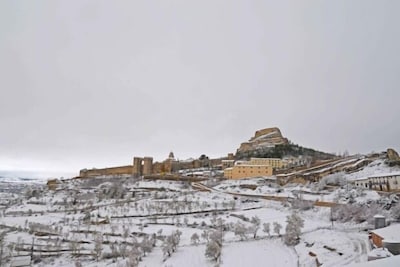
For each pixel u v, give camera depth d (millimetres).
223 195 111438
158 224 79688
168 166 186875
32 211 105688
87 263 58719
